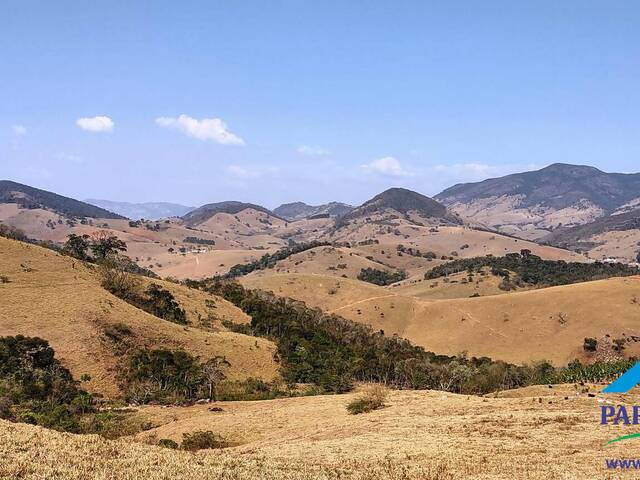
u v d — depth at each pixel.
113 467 24.84
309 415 56.78
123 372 82.56
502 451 32.00
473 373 111.12
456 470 27.75
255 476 25.30
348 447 36.25
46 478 22.23
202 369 86.69
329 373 98.38
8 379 69.81
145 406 73.94
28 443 28.25
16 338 77.88
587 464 27.97
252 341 112.50
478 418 43.44
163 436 53.50
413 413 50.41
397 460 30.97
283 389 91.25
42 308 89.56
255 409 68.31
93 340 85.75
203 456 29.75
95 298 97.69
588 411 44.50
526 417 42.06
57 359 79.19
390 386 106.75
